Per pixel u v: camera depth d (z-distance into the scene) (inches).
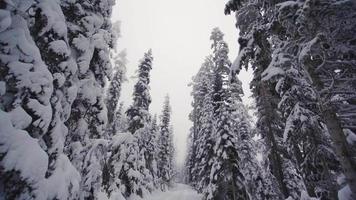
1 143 159.8
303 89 372.2
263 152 634.2
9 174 161.2
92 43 310.8
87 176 278.5
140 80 920.9
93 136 322.0
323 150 355.6
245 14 538.0
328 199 350.6
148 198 864.3
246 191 631.8
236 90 822.5
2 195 165.5
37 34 213.3
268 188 738.2
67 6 275.9
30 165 168.7
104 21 361.4
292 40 303.9
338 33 261.4
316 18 252.8
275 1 342.3
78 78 301.7
